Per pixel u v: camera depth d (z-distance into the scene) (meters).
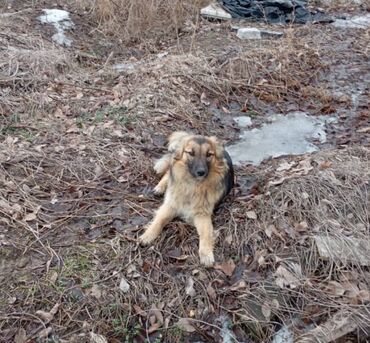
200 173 1.47
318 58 2.82
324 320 1.35
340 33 3.22
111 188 1.76
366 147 2.01
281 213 1.59
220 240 1.55
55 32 3.04
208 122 2.26
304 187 1.67
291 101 2.47
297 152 2.06
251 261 1.49
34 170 1.79
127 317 1.35
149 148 2.00
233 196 1.73
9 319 1.32
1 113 2.10
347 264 1.46
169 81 2.43
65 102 2.25
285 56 2.75
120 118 2.15
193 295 1.40
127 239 1.53
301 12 3.44
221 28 3.20
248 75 2.60
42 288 1.38
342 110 2.39
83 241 1.53
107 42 3.10
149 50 3.04
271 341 1.33
